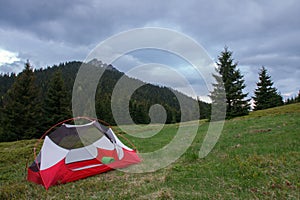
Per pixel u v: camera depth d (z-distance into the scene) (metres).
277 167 5.49
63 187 5.90
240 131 12.11
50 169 6.33
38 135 26.80
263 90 41.19
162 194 4.63
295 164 5.54
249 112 30.45
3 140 25.20
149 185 5.41
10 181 7.00
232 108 29.05
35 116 26.62
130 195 4.87
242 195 4.33
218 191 4.62
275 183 4.64
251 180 4.95
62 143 6.96
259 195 4.25
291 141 7.88
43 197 5.29
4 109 26.61
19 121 26.14
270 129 10.95
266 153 6.83
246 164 5.87
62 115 27.81
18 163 9.80
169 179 5.70
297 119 13.08
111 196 4.93
